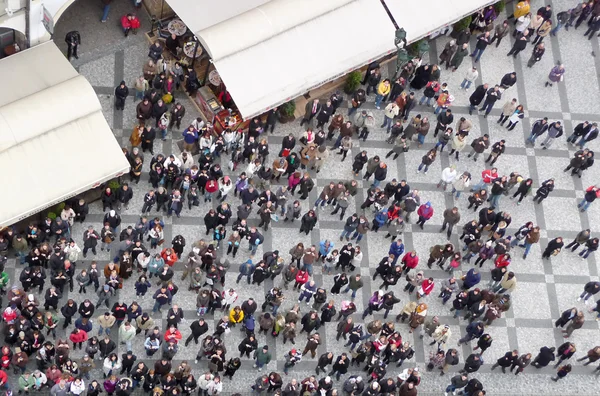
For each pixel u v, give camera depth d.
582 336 41.88
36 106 37.41
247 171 41.41
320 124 43.81
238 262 41.03
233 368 37.56
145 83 42.47
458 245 42.81
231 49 40.47
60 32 44.06
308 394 37.34
